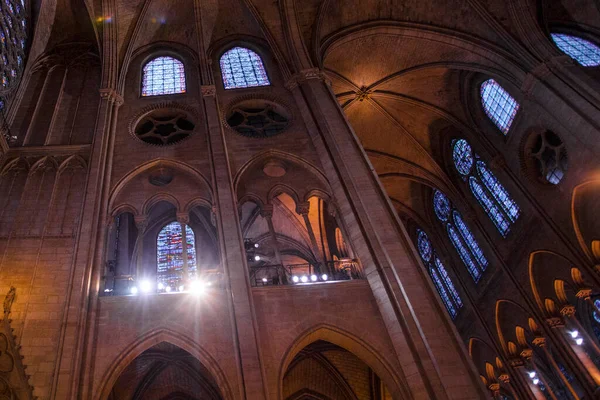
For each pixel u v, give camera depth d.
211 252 27.80
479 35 26.02
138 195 21.38
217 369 15.97
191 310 17.42
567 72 22.12
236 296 17.17
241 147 22.80
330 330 17.23
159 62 28.70
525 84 23.30
